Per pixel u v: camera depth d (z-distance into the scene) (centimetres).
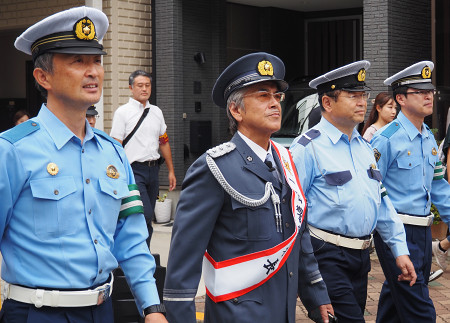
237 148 307
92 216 279
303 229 319
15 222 271
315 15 1631
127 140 769
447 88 1100
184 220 300
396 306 475
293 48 1617
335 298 405
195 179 302
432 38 1083
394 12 1027
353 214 407
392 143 487
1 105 1545
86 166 282
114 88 1150
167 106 1166
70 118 281
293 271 310
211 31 1253
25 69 1524
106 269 280
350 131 425
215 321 301
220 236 301
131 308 454
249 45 1516
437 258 589
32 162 271
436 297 674
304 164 412
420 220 486
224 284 297
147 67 1196
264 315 297
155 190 787
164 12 1162
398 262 433
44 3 1236
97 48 278
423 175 491
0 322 273
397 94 496
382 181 495
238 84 307
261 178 304
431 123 1091
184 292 296
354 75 417
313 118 652
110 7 1141
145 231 301
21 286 270
